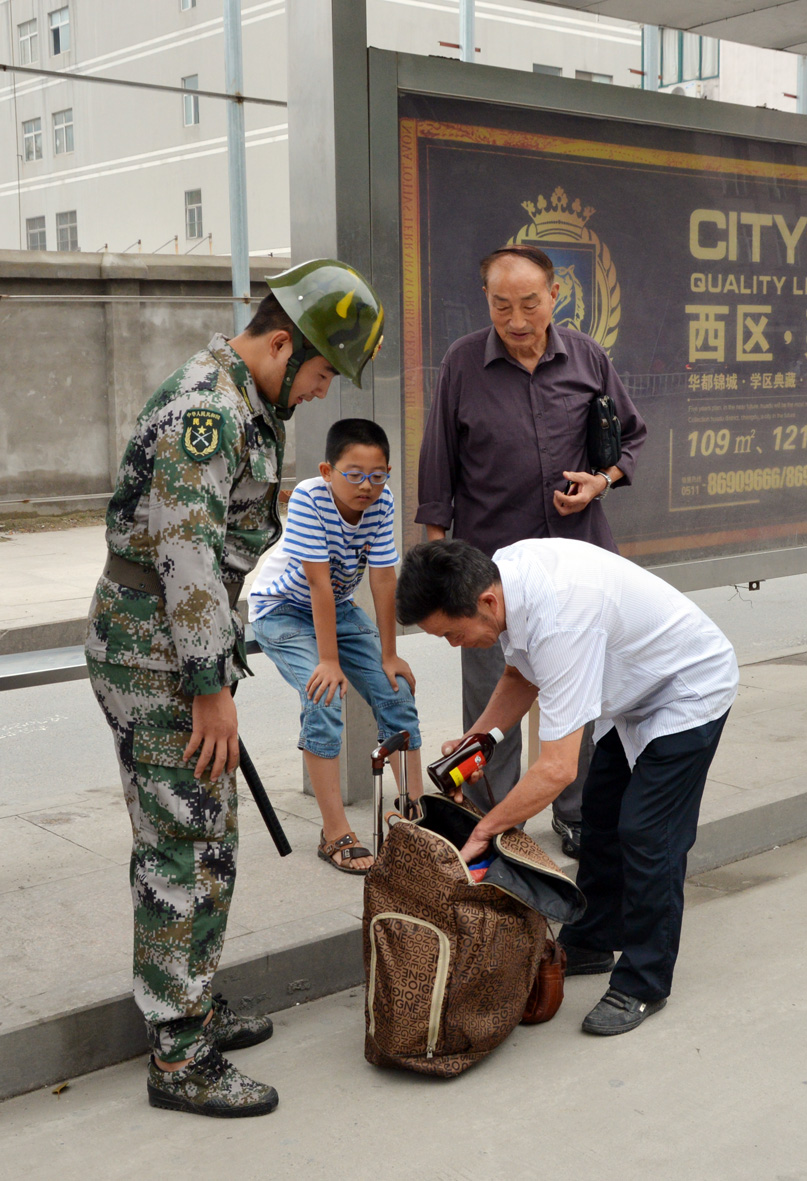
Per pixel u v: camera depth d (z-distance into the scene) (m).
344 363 2.50
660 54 13.20
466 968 2.58
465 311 4.07
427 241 3.96
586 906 2.87
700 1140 2.40
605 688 2.83
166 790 2.44
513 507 3.54
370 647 3.67
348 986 3.15
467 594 2.54
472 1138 2.42
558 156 4.22
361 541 3.50
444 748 3.00
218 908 2.52
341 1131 2.45
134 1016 2.79
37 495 12.41
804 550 5.21
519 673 2.99
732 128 4.64
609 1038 2.83
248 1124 2.48
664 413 4.70
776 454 5.11
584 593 2.66
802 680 5.88
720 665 2.89
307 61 3.75
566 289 4.32
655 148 4.48
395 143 3.84
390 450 3.95
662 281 4.59
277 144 12.87
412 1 11.92
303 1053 2.79
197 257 12.77
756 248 4.87
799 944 3.32
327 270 2.50
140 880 2.50
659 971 2.88
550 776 2.66
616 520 4.65
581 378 3.54
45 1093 2.64
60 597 8.61
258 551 2.56
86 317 12.38
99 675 2.46
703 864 3.87
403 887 2.64
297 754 4.93
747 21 5.49
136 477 2.38
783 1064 2.69
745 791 4.17
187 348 13.05
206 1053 2.54
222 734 2.41
